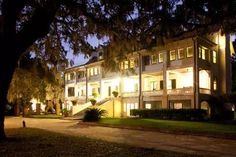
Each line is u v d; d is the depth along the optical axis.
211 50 39.56
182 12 12.86
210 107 37.62
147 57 43.00
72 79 61.66
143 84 44.31
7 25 13.76
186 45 37.38
